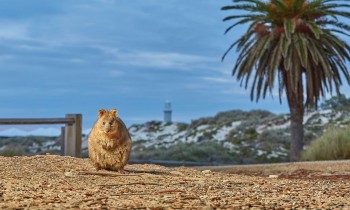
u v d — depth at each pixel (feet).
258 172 48.29
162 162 72.59
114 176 28.99
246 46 87.40
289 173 45.93
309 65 83.56
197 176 32.27
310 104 84.74
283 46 80.89
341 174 42.75
